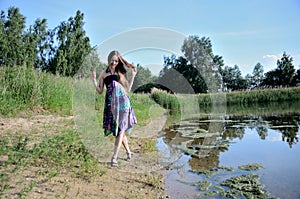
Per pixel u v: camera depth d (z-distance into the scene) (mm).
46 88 8359
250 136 7781
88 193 3244
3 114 6426
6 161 3547
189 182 4191
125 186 3719
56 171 3586
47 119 6785
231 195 3713
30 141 4609
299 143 6680
